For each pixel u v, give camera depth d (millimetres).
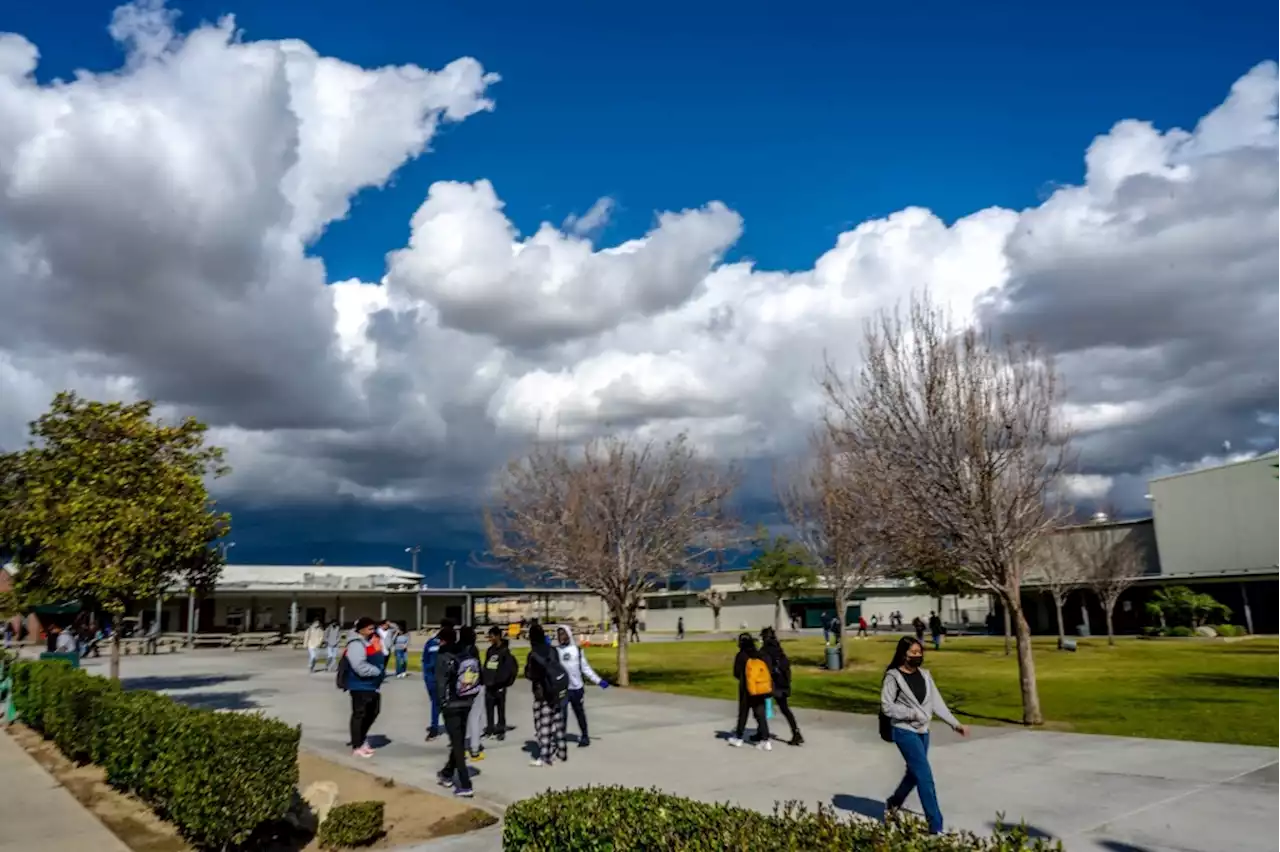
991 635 55094
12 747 13586
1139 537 53656
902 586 76375
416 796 9617
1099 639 45312
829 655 27719
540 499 24438
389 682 23312
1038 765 10625
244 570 70812
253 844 7766
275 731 7586
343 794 9719
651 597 80125
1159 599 47219
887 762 11094
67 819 8922
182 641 46906
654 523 23609
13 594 17891
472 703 9844
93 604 17000
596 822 4555
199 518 16812
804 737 13219
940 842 3807
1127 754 11258
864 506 18234
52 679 13508
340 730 14727
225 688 22312
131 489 16422
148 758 8875
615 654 39094
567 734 13734
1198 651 33625
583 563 22703
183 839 8109
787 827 4250
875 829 3957
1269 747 11586
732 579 77812
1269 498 47281
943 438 15117
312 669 27891
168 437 17406
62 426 16781
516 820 4926
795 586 41656
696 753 11953
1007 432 15094
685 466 24422
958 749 11875
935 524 15195
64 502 16203
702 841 4156
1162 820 7973
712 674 26875
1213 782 9453
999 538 14727
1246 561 47906
